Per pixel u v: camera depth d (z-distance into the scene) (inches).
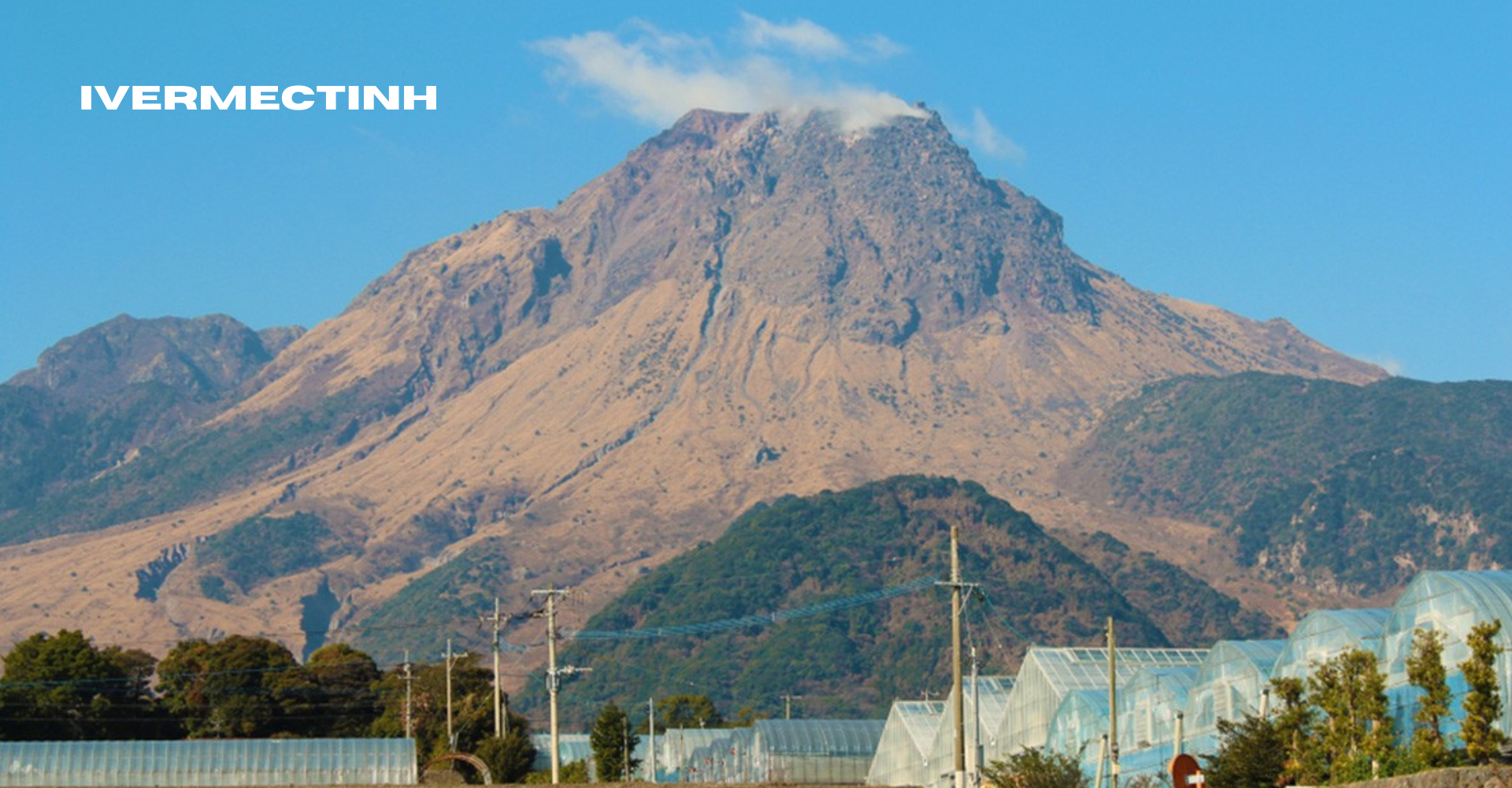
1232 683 5147.6
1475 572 4303.6
